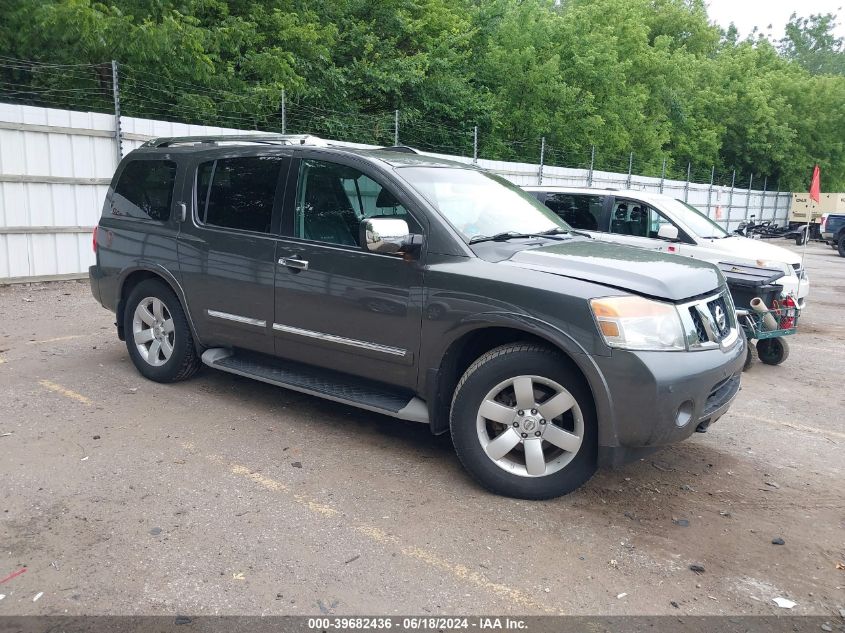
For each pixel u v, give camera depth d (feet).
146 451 14.25
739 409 19.67
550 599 9.90
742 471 14.96
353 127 59.98
